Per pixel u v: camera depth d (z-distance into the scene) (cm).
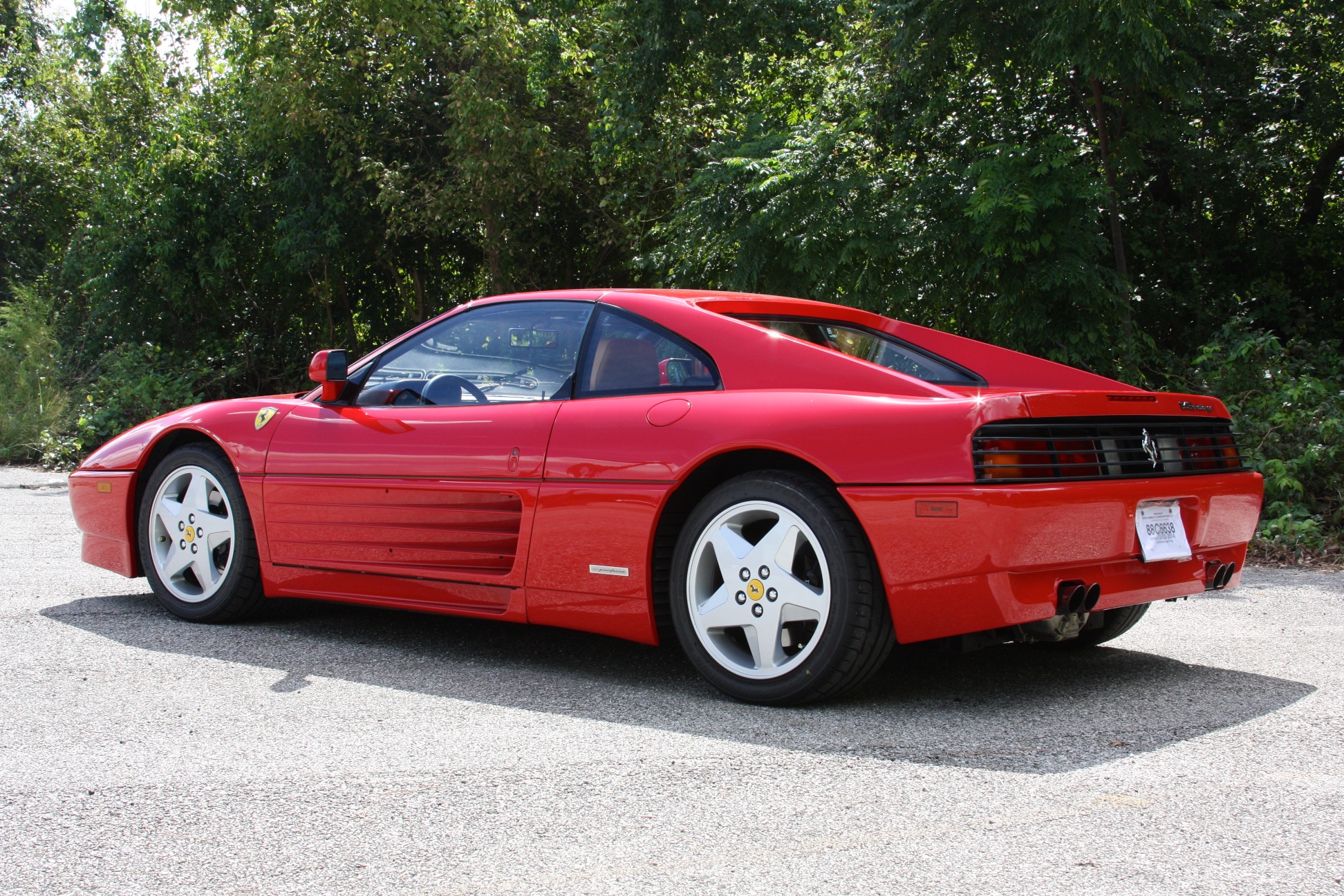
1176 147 1129
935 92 1043
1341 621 426
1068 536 280
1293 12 1129
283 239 1670
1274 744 262
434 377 389
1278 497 686
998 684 327
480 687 324
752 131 1137
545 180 1567
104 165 1966
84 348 1708
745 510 305
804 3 1320
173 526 432
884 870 190
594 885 185
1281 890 180
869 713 294
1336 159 1225
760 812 219
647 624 320
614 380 343
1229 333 862
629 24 1341
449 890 184
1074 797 225
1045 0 904
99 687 322
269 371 1905
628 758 254
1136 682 328
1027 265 914
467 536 360
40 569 548
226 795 230
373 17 1547
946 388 314
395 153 1731
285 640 394
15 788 235
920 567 278
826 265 988
